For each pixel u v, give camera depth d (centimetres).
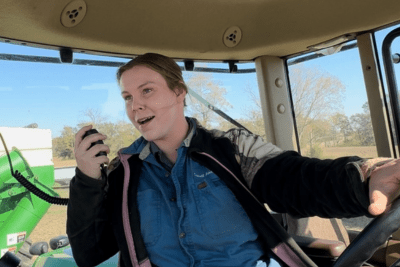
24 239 216
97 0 177
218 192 117
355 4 211
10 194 206
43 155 225
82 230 120
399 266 77
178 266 115
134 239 117
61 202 165
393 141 220
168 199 119
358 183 79
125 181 122
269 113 263
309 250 168
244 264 113
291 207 108
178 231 115
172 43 220
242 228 116
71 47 201
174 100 123
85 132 115
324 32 231
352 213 88
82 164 112
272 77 264
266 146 122
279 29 232
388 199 75
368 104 229
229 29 226
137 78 118
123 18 192
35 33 181
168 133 124
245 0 209
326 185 94
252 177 118
